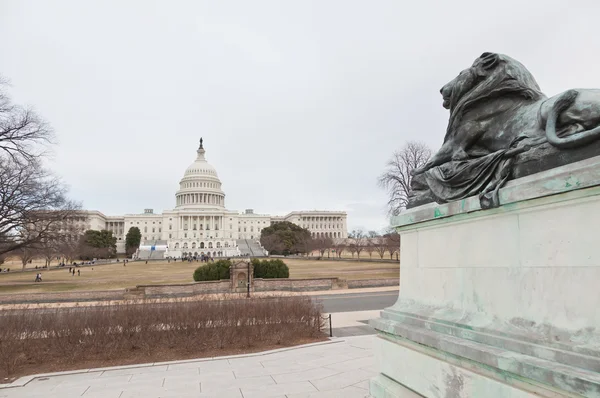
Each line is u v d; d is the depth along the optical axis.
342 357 11.80
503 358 3.65
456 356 4.38
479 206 4.39
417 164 48.56
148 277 58.97
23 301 32.78
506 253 4.14
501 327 4.04
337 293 37.16
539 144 4.06
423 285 5.58
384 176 50.44
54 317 12.99
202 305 14.51
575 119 3.80
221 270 39.41
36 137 42.97
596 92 3.79
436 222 5.30
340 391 8.25
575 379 2.97
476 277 4.53
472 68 5.20
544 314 3.63
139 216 188.50
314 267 71.50
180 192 178.12
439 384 4.63
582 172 3.24
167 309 14.00
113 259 133.25
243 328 14.21
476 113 5.18
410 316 5.54
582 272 3.31
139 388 9.20
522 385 3.55
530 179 3.91
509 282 4.06
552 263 3.59
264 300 15.79
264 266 40.69
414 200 6.16
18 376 10.80
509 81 4.82
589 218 3.29
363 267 69.88
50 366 11.79
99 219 176.12
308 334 15.48
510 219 4.12
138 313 13.61
